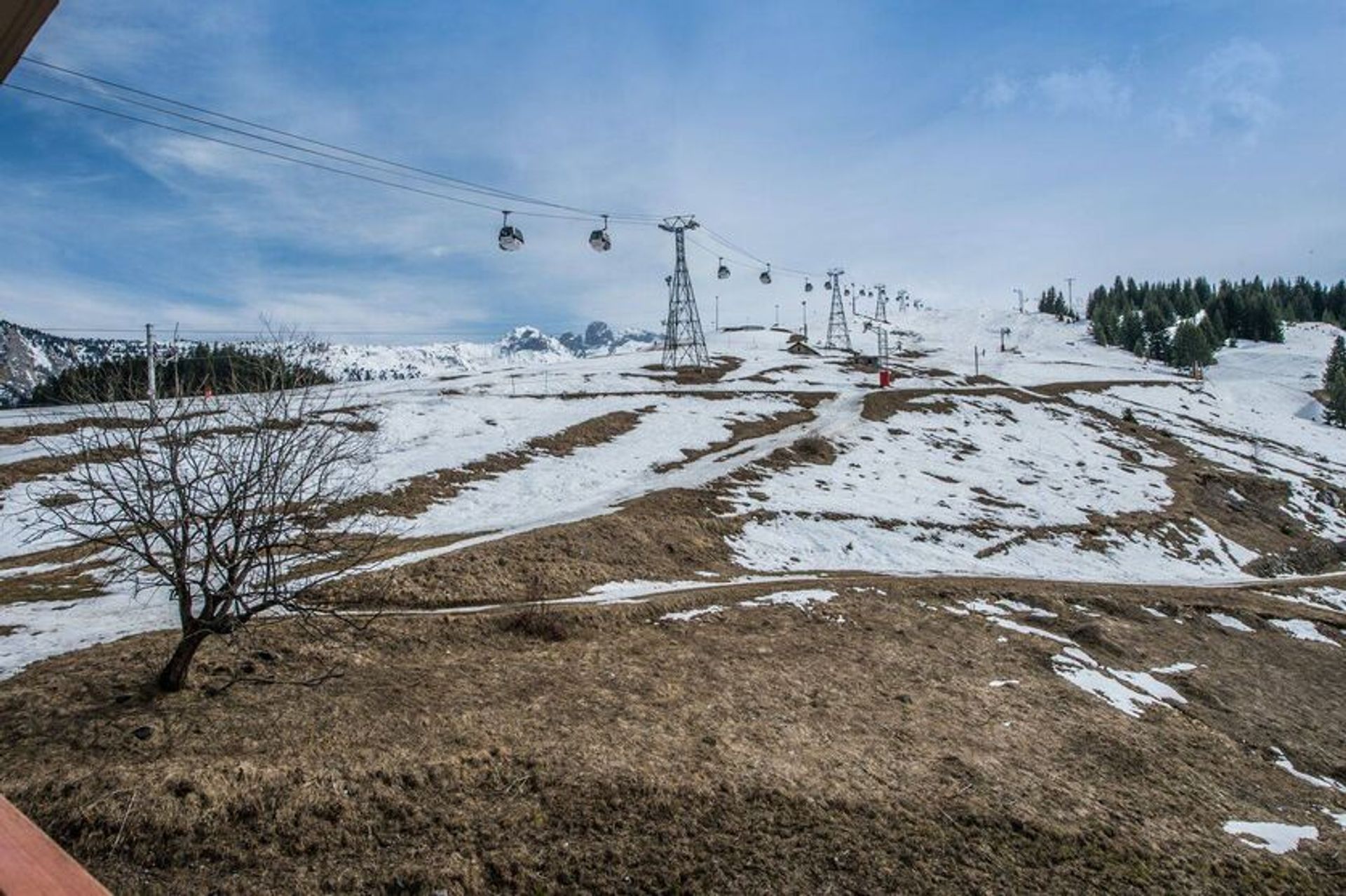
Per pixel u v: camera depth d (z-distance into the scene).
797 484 55.47
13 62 2.73
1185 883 15.49
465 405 67.69
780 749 18.47
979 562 46.50
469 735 16.91
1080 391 112.19
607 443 62.12
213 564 17.17
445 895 12.22
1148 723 24.19
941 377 119.06
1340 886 16.25
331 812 13.69
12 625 22.41
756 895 13.33
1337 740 26.09
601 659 23.30
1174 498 66.69
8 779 13.20
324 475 17.64
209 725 15.87
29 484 37.91
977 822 16.36
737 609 29.75
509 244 36.62
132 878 11.76
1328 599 48.31
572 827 14.39
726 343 158.38
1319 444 108.56
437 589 27.59
